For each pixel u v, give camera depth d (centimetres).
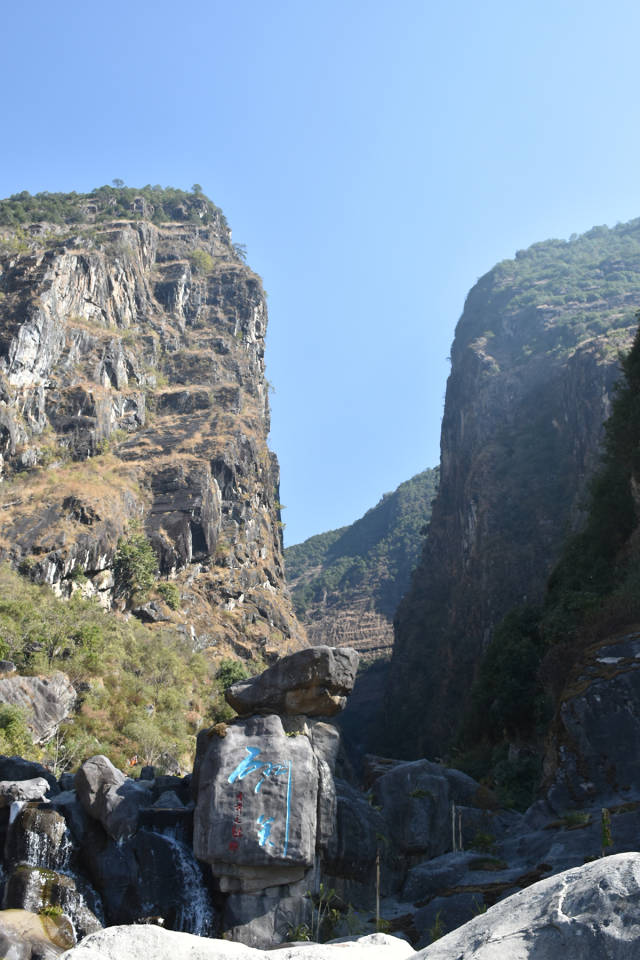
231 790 1362
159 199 18638
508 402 13612
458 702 9300
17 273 12781
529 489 11350
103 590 9931
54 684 6638
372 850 1480
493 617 9731
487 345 15388
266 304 17012
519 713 3247
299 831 1330
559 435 11838
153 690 7925
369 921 1345
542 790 1802
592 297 15162
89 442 11644
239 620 11206
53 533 9569
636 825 1390
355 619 18150
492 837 1553
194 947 681
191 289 16138
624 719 1706
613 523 3288
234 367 15062
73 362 12488
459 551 12694
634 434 3319
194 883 1369
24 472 10812
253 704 1495
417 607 13012
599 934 502
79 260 13500
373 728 11600
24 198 16825
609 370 10625
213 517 11750
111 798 1459
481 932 553
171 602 10438
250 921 1294
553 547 9850
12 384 11425
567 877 562
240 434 13050
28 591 8769
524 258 18800
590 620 2422
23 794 1533
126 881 1399
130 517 10956
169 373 14425
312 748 1441
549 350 13875
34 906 1349
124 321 14350
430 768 1695
